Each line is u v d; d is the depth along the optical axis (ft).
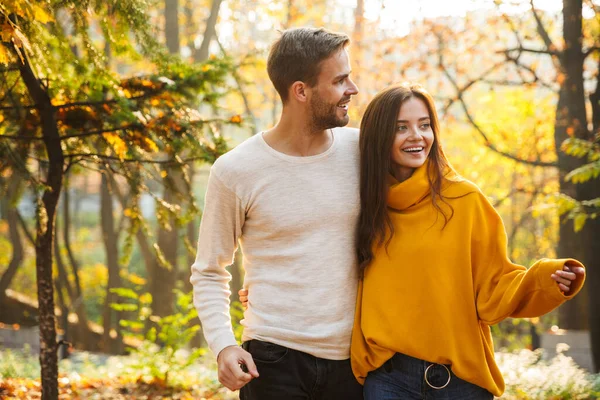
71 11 13.60
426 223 8.54
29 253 72.18
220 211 8.66
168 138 15.37
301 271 8.42
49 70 14.80
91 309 73.10
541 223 62.18
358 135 9.18
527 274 7.98
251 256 8.76
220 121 16.33
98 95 15.15
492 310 8.30
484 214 8.55
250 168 8.51
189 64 16.44
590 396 20.24
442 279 8.38
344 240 8.61
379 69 41.04
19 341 42.24
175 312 44.27
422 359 8.38
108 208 49.01
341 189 8.61
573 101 30.01
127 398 20.68
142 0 13.99
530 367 22.34
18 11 11.02
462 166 51.72
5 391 19.61
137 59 15.03
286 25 49.32
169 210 16.07
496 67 34.35
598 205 22.85
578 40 29.76
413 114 8.63
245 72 44.16
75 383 22.33
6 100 15.12
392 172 9.01
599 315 28.02
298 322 8.39
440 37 38.32
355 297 8.70
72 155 15.55
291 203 8.46
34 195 13.92
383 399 8.46
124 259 15.83
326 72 8.27
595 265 28.04
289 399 8.42
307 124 8.48
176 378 22.39
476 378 8.33
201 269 8.82
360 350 8.53
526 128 47.60
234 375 8.13
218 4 45.88
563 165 33.37
